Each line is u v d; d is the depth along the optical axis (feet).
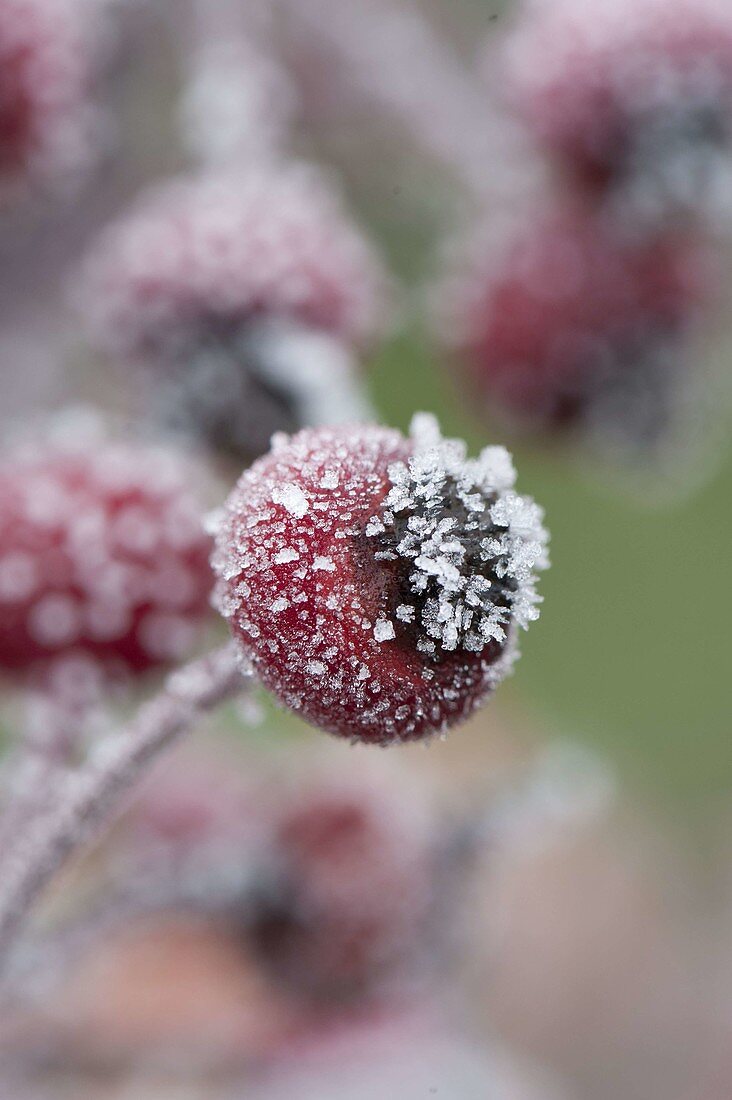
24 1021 0.58
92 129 0.60
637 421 0.61
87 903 0.57
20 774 0.52
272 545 0.46
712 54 0.58
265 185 0.57
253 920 0.59
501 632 0.45
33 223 0.61
